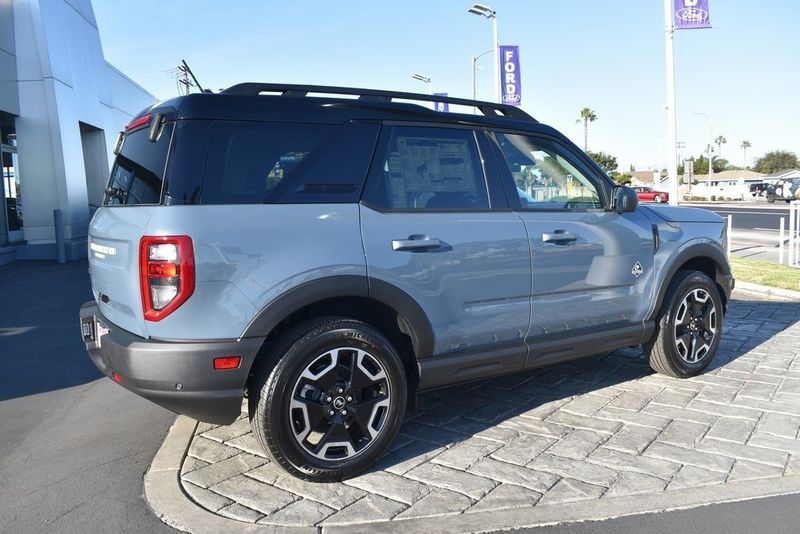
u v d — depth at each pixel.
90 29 20.45
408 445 4.14
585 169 4.85
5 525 3.24
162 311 3.25
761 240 19.59
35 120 16.39
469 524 3.15
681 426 4.36
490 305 4.15
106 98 22.39
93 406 5.13
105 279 3.82
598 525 3.14
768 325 7.35
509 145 4.46
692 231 5.32
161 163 3.43
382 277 3.68
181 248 3.22
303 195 3.58
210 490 3.54
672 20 15.23
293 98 3.72
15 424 4.75
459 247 3.98
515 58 24.78
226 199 3.39
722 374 5.51
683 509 3.28
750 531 3.07
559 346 4.48
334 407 3.59
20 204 17.22
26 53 16.28
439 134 4.15
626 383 5.33
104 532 3.15
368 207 3.75
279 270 3.41
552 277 4.41
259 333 3.37
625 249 4.82
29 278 12.98
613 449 4.00
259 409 3.43
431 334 3.90
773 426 4.32
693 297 5.30
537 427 4.39
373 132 3.88
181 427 4.53
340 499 3.43
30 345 7.27
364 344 3.62
